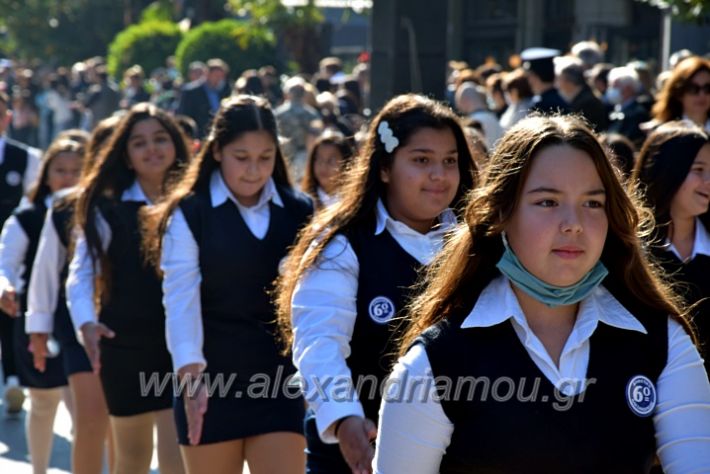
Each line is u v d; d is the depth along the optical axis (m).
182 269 5.70
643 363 3.22
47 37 51.03
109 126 7.42
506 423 3.15
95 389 7.07
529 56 12.10
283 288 4.73
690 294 5.28
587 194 3.16
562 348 3.23
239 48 29.08
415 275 4.51
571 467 3.14
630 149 7.34
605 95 14.77
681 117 8.57
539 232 3.14
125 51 36.19
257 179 5.79
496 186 3.22
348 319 4.45
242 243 5.73
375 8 11.51
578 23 25.92
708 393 3.25
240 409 5.64
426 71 11.51
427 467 3.22
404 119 4.66
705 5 10.19
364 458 4.04
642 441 3.20
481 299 3.28
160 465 6.55
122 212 6.62
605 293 3.35
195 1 38.22
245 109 5.84
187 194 5.85
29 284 8.32
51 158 8.33
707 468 3.15
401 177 4.64
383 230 4.58
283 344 5.70
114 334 6.57
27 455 8.90
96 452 7.08
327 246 4.53
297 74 28.83
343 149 7.98
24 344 8.05
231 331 5.69
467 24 28.55
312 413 4.77
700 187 5.35
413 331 3.40
